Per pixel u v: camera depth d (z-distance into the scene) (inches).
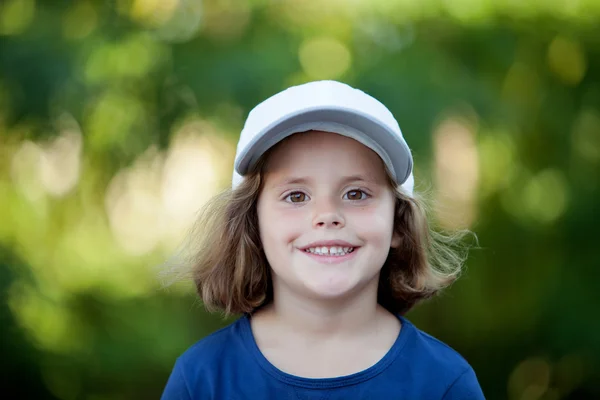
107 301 206.5
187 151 195.2
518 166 209.3
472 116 187.0
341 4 194.1
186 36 192.2
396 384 77.1
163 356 203.6
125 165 194.4
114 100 188.9
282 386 76.9
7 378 188.9
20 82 180.2
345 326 79.3
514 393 218.2
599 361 205.6
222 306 88.0
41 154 197.3
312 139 76.8
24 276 186.5
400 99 177.8
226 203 84.0
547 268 212.8
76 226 207.8
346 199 77.0
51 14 189.6
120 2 193.8
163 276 96.3
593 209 209.0
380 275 90.1
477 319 217.3
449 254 101.8
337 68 187.0
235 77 180.1
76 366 199.2
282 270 77.7
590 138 209.6
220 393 78.0
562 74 204.4
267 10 194.9
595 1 198.1
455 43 193.6
